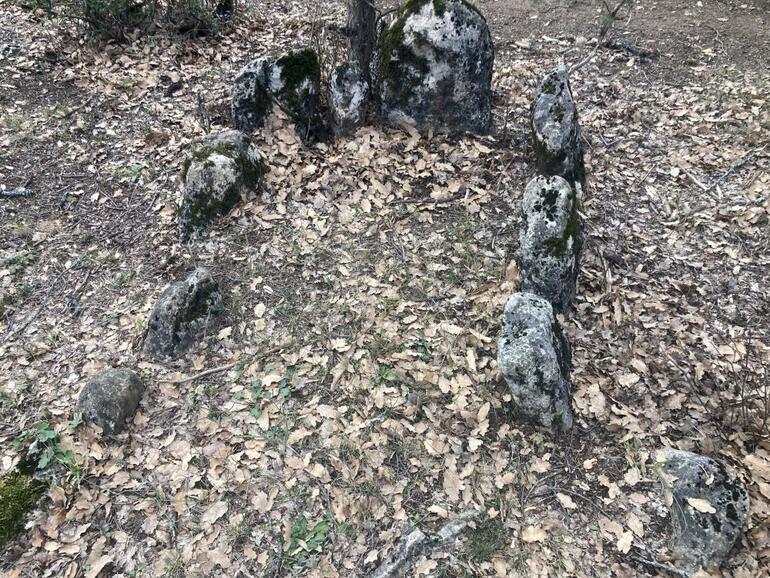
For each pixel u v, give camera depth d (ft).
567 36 26.61
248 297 15.44
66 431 12.87
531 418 12.78
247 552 11.23
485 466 12.32
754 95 22.12
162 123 20.99
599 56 24.99
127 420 13.12
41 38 24.14
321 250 16.44
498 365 12.39
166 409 13.43
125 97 21.91
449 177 18.30
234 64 24.18
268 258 16.33
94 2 22.85
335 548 11.25
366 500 11.78
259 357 14.20
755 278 15.84
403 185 18.13
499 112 21.21
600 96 22.67
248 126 19.65
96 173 19.27
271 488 12.05
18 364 14.38
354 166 18.69
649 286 15.71
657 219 17.62
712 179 18.76
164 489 12.13
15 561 11.24
